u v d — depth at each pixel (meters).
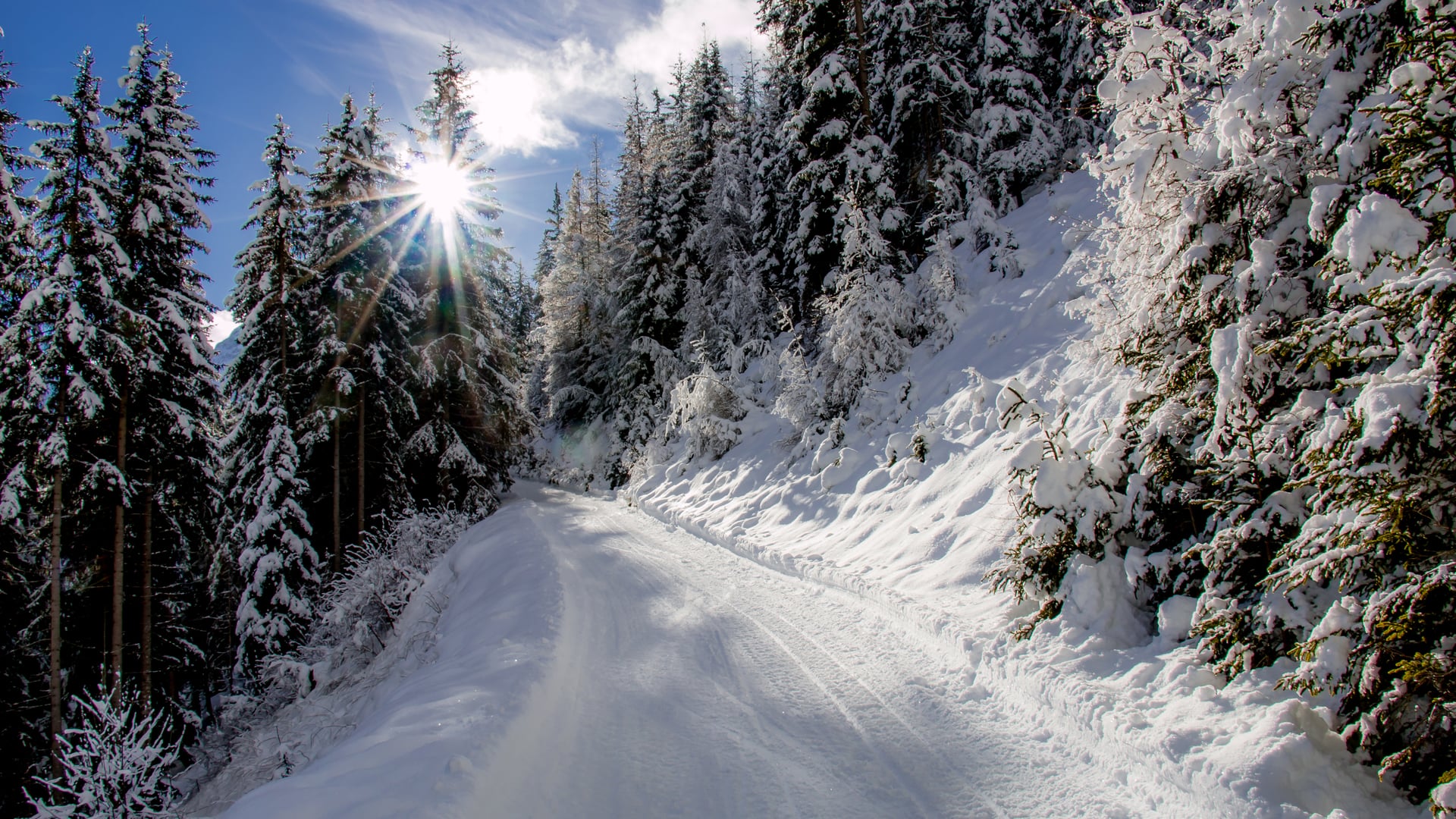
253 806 3.74
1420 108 3.28
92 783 6.96
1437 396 3.04
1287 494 4.29
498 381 24.72
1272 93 4.73
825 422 15.64
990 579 6.70
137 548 16.42
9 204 12.70
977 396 7.04
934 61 17.67
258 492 16.30
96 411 13.49
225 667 21.80
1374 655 3.30
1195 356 5.31
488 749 4.51
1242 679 4.11
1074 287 12.13
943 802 4.05
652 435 25.92
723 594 9.51
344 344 18.11
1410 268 3.36
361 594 13.54
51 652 12.96
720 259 27.91
